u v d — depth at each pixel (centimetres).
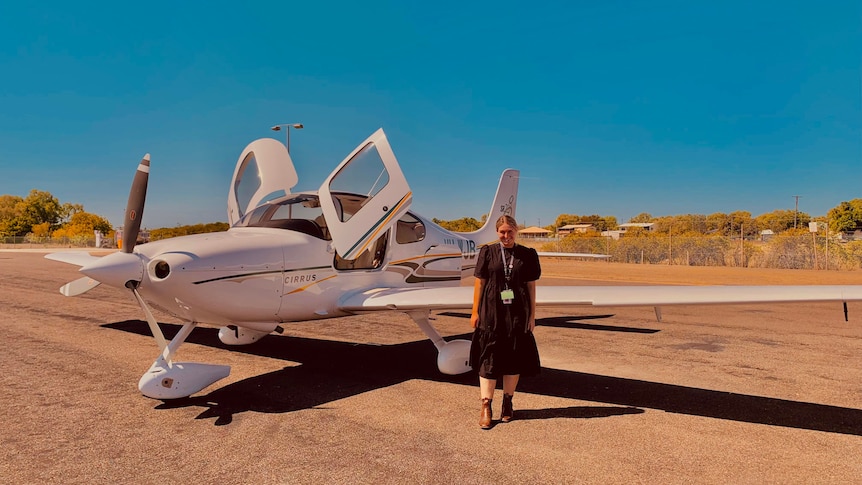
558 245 2670
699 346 533
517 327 296
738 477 233
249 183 515
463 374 417
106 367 427
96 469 235
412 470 236
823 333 613
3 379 389
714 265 2114
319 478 227
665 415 319
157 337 341
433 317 760
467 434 285
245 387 377
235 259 368
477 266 305
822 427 299
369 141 437
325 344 541
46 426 291
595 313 794
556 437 281
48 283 1137
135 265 328
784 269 1814
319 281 422
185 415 313
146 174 332
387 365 450
